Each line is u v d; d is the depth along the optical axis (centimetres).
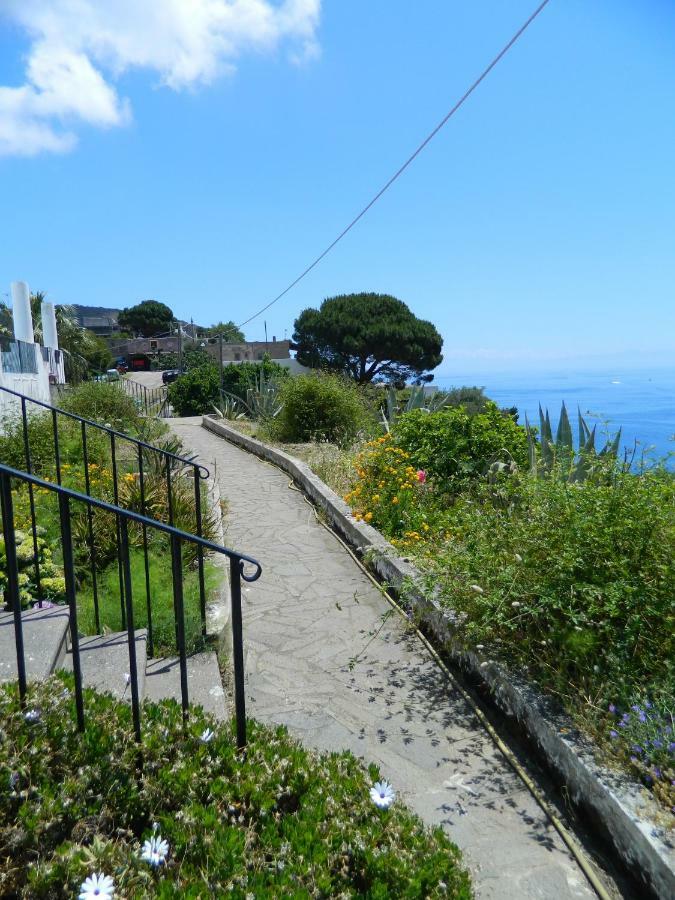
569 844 261
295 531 732
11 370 1132
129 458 895
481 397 2980
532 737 318
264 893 182
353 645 445
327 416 1468
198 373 2777
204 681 348
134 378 4831
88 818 202
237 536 710
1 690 230
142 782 221
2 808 189
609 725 289
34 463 755
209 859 195
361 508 735
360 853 205
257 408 1956
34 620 327
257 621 484
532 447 764
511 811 283
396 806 239
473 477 776
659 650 315
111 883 175
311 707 364
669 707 287
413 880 196
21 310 1480
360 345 3569
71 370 2953
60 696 237
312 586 557
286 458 1119
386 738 336
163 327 8012
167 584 469
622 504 374
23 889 175
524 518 436
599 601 338
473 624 378
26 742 207
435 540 557
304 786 234
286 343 6031
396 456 820
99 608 421
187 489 694
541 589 356
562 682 325
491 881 242
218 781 225
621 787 259
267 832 210
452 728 347
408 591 467
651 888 228
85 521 539
